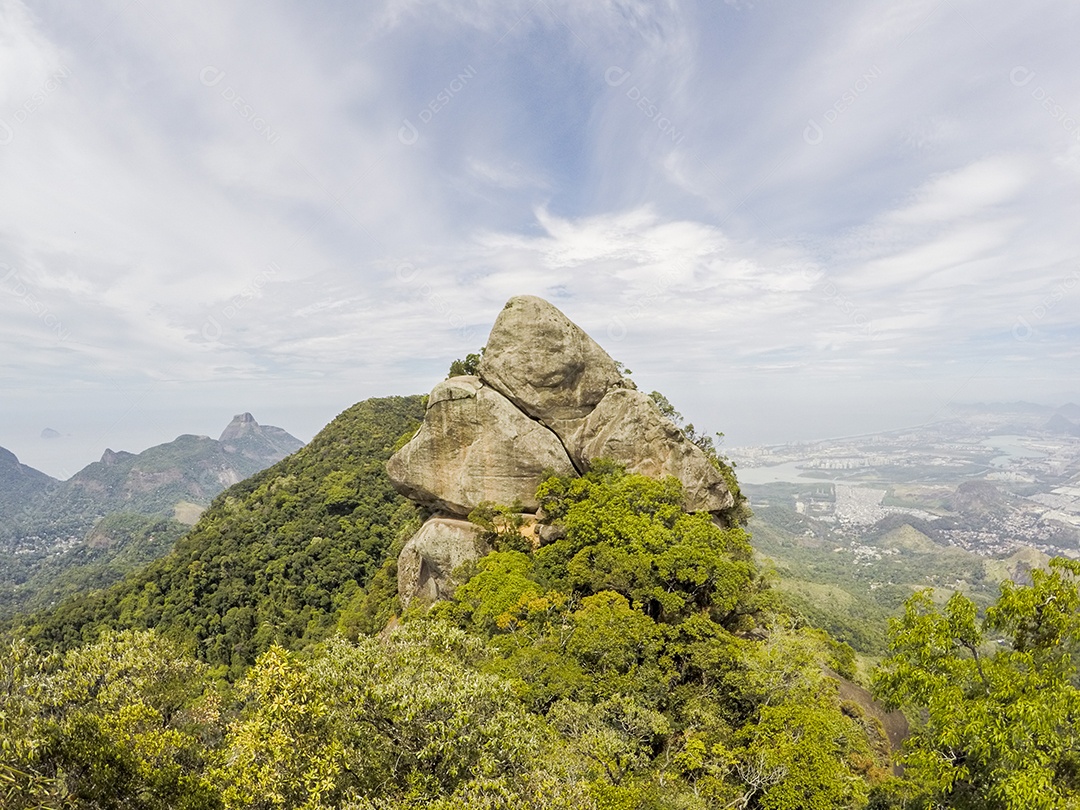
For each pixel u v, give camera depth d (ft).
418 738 43.75
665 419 124.06
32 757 37.11
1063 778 41.29
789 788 51.39
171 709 60.03
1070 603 43.78
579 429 128.16
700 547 88.79
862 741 63.77
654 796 47.85
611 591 80.12
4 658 50.19
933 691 45.39
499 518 120.16
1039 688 42.34
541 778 41.63
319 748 41.65
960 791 44.45
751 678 66.18
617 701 59.21
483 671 61.72
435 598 118.11
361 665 46.85
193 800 39.34
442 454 127.24
